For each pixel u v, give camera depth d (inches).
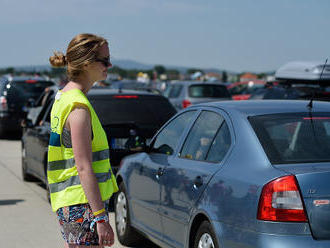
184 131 226.8
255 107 198.5
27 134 454.9
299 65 607.8
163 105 367.9
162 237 224.8
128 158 278.1
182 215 202.5
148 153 255.0
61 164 133.7
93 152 133.1
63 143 132.7
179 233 206.2
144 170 247.0
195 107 229.6
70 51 131.5
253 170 169.2
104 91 371.2
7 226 318.0
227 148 187.8
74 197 132.2
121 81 1216.8
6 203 381.7
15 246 278.2
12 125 817.5
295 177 156.6
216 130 201.0
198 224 193.8
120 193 278.8
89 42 131.2
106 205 136.1
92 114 131.7
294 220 154.5
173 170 216.4
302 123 184.4
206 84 816.9
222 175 180.4
